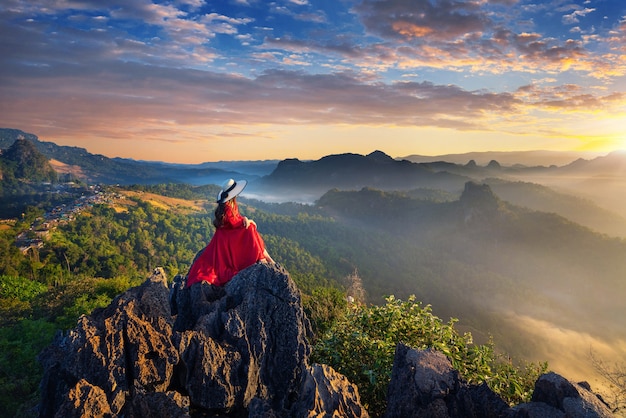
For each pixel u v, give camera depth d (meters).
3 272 86.25
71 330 5.09
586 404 4.18
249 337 5.65
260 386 5.63
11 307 29.28
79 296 28.48
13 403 12.23
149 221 185.00
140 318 5.46
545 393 4.50
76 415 4.11
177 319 6.38
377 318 9.04
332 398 4.71
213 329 5.69
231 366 5.18
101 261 117.88
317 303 14.56
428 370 4.94
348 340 8.63
